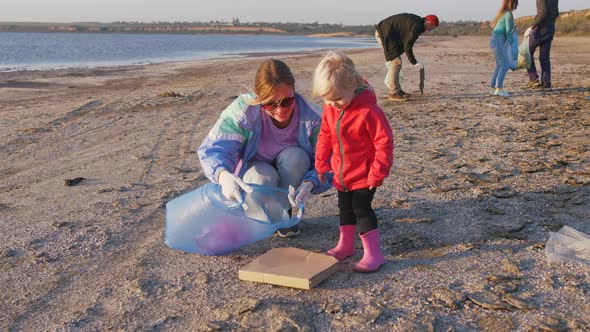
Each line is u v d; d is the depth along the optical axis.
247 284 2.96
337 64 2.79
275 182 3.44
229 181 3.18
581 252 3.11
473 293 2.71
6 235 3.76
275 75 3.16
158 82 15.70
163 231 3.79
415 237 3.47
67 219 4.06
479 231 3.52
